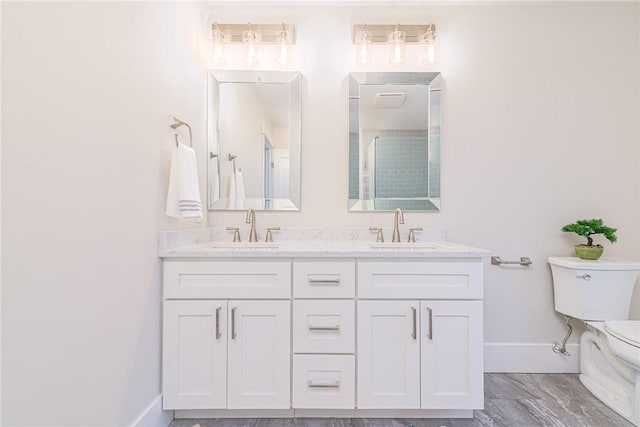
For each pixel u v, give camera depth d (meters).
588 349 1.73
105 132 1.02
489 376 1.81
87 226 0.94
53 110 0.83
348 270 1.35
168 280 1.36
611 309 1.64
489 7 1.89
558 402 1.55
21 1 0.75
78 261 0.91
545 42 1.88
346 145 1.90
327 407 1.34
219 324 1.35
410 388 1.34
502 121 1.88
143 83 1.24
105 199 1.02
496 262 1.86
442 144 1.89
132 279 1.17
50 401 0.82
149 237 1.28
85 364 0.94
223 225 1.90
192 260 1.36
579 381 1.75
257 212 1.91
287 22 1.91
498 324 1.87
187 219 1.62
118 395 1.09
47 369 0.81
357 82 1.88
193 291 1.35
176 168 1.39
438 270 1.36
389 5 1.90
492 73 1.88
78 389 0.91
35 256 0.78
